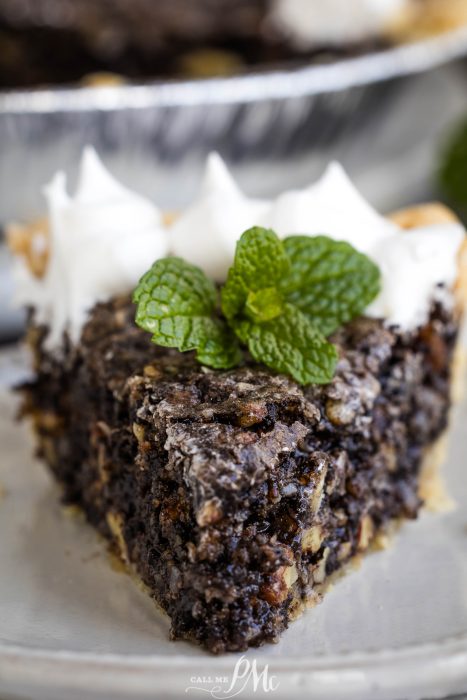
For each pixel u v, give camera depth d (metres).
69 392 0.27
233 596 0.22
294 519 0.23
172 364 0.24
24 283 0.29
